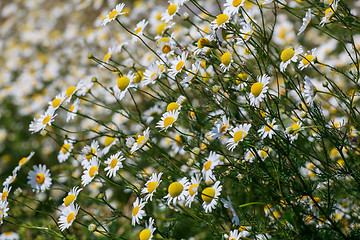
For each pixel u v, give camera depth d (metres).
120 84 3.22
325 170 2.85
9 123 7.03
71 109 3.43
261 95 2.52
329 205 2.88
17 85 8.00
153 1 7.06
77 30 9.05
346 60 4.23
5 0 11.82
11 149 6.58
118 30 7.32
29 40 9.59
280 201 2.97
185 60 2.96
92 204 4.40
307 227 2.91
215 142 3.61
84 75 7.52
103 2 9.12
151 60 5.14
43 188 3.72
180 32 4.79
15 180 3.66
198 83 3.20
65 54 8.24
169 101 3.49
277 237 2.88
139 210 2.74
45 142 6.14
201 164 3.40
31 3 10.84
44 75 8.20
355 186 2.95
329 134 2.86
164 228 3.28
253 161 3.16
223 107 3.30
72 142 3.75
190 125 3.54
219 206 3.22
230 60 2.86
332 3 2.65
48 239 4.07
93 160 3.12
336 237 2.90
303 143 3.28
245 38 2.88
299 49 2.54
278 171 2.91
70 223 2.89
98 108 5.76
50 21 9.91
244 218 2.99
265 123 2.59
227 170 3.17
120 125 5.02
